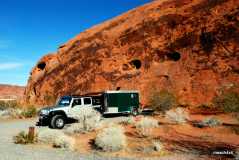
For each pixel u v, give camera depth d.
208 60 31.23
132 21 45.47
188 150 10.98
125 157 10.12
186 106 28.31
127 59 39.19
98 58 42.34
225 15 33.47
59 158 9.88
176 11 39.81
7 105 40.75
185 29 36.12
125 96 24.27
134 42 40.25
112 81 37.81
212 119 16.58
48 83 47.00
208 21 34.44
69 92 41.69
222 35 31.91
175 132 14.94
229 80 27.94
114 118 22.69
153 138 13.40
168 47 36.09
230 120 18.52
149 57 37.12
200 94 28.83
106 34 46.62
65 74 45.34
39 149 11.66
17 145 12.62
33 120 24.94
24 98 52.28
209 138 13.27
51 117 18.91
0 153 10.70
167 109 23.78
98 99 21.62
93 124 15.52
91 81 40.09
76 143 12.83
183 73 32.19
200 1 38.84
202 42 33.28
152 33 39.25
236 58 29.38
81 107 19.80
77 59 45.94
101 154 10.70
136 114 24.47
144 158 9.93
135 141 12.78
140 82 35.00
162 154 10.41
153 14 42.69
